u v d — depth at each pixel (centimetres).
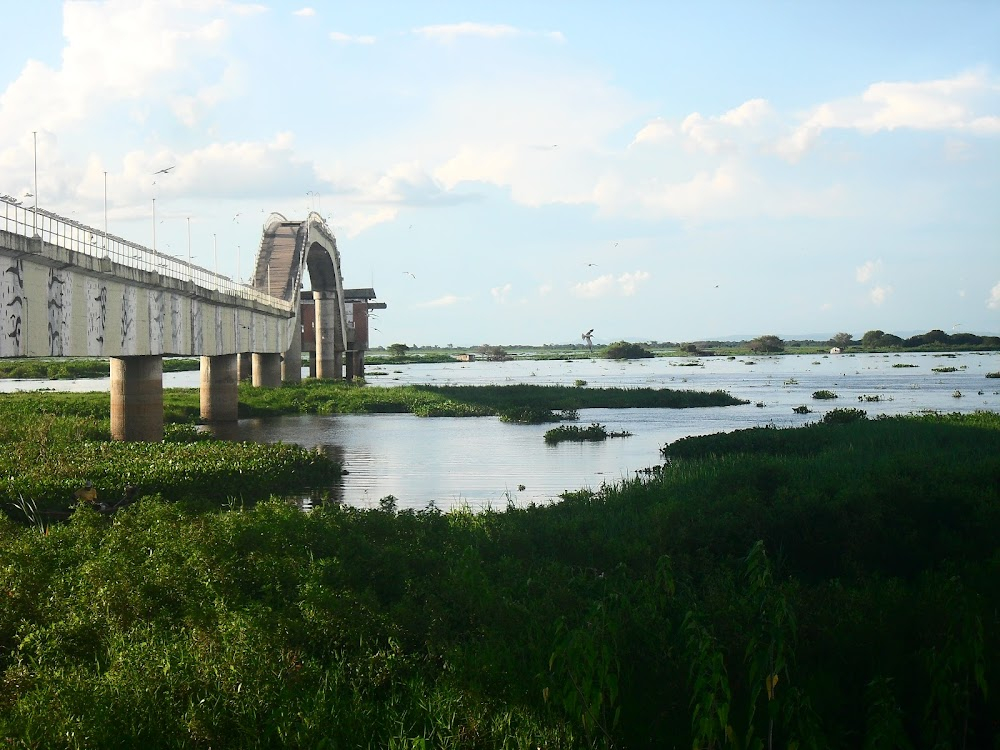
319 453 3522
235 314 5956
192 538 1628
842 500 1994
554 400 6900
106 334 3666
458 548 1773
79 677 1116
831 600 1377
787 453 3425
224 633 1200
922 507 1989
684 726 1045
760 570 1261
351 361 11356
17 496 2448
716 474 2617
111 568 1427
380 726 1047
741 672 1102
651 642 1205
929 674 1034
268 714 1045
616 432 4934
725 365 17250
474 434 5081
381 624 1274
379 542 1770
